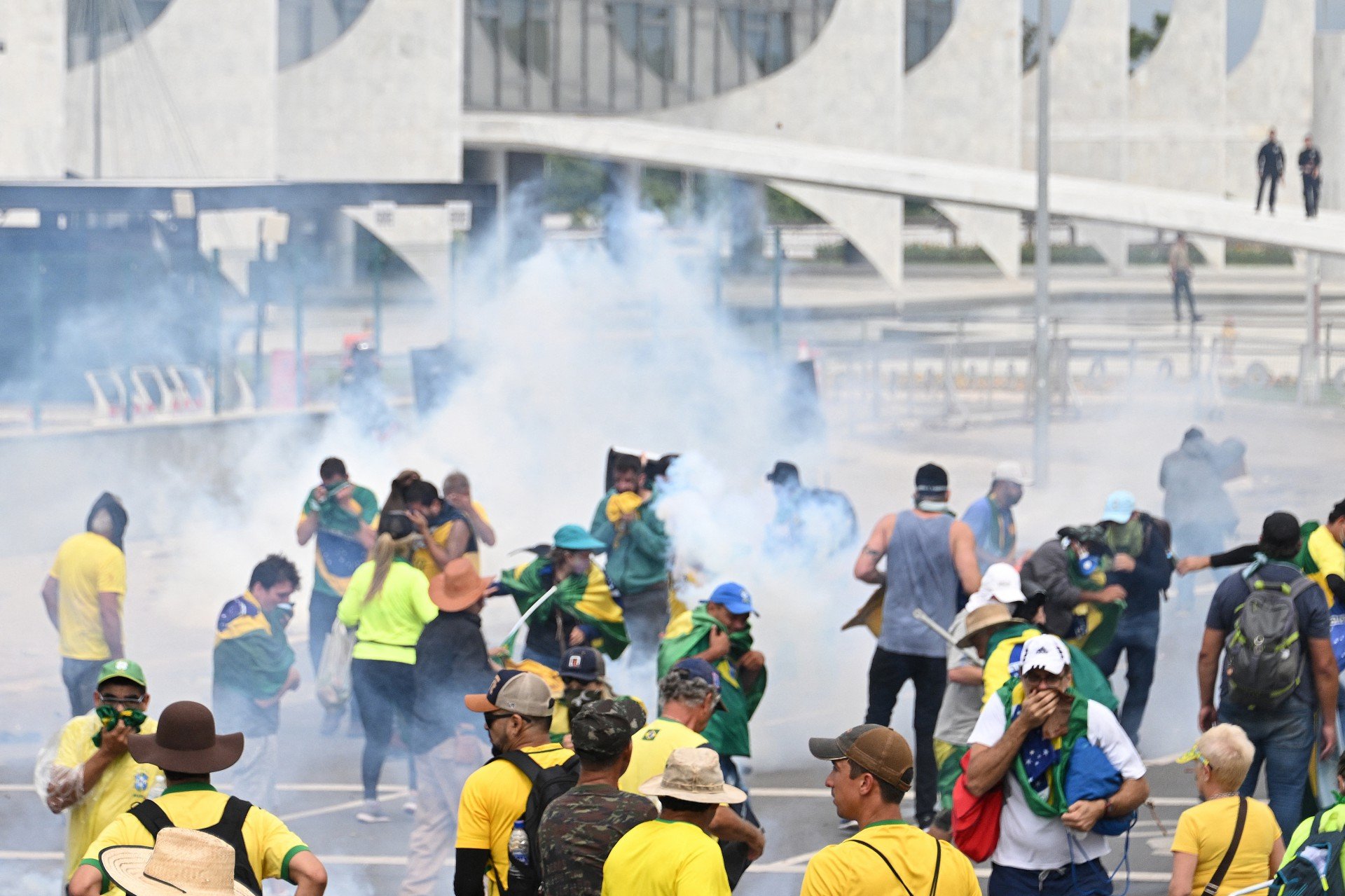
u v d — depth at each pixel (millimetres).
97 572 23438
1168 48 161625
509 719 14133
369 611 22781
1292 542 19594
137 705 14781
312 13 122250
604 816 12539
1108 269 154125
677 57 151625
